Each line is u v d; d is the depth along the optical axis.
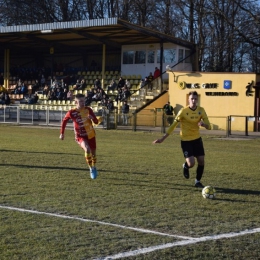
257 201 9.20
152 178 11.51
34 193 9.37
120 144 20.70
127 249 6.09
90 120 10.98
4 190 9.59
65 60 49.50
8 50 47.69
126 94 37.06
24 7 53.53
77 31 38.19
